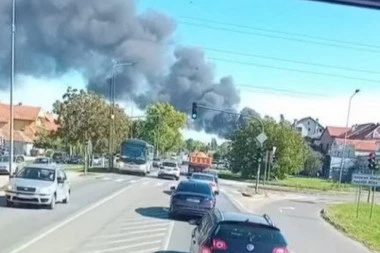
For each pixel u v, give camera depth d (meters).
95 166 77.38
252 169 74.06
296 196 51.69
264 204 37.62
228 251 9.33
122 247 14.33
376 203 48.78
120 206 25.78
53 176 23.14
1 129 87.19
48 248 13.41
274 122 75.12
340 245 20.50
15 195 21.62
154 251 14.10
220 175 76.94
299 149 76.81
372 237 23.73
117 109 71.06
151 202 28.86
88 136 60.09
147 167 62.28
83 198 28.77
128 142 61.47
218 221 9.86
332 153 98.19
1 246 13.37
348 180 94.50
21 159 51.47
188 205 21.75
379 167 50.75
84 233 16.34
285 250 9.46
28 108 106.25
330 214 32.88
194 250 10.53
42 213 20.69
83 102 60.31
